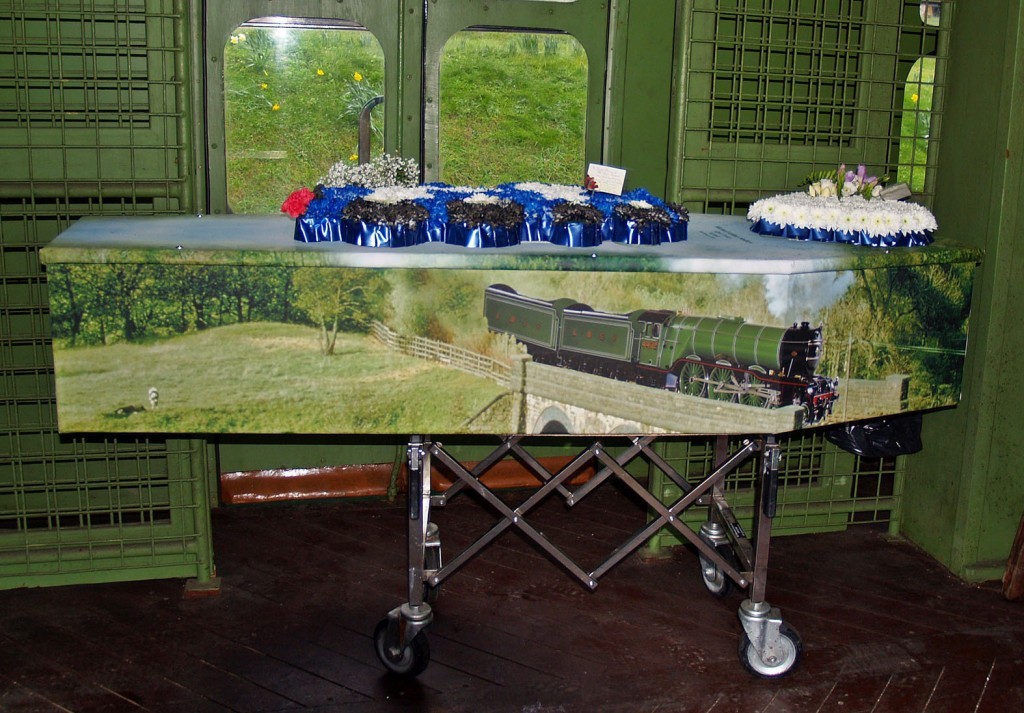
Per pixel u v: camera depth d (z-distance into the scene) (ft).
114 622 10.53
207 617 10.69
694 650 10.25
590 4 12.78
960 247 9.61
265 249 8.38
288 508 13.53
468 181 13.07
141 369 8.50
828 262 8.76
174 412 8.62
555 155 13.21
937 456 12.25
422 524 9.39
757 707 9.30
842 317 9.02
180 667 9.76
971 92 11.37
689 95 11.37
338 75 12.44
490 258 8.41
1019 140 10.78
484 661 9.96
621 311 8.67
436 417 8.75
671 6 13.04
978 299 11.32
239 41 12.10
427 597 11.03
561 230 9.07
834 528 13.01
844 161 12.01
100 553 11.09
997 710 9.34
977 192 11.30
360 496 13.82
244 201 12.60
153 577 11.35
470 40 12.58
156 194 10.59
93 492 12.35
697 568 12.05
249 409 8.64
